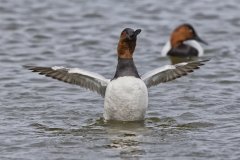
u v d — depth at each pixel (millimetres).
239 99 14750
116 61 19016
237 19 24547
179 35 20719
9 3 26422
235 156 10898
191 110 13906
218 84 16234
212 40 22094
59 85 16047
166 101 14625
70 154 11109
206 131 12406
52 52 20141
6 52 20031
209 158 10836
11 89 15695
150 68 18453
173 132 12359
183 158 10852
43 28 23172
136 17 24875
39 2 26766
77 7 26219
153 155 11008
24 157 10969
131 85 12281
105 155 11031
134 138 12000
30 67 13055
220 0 27328
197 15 25125
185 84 16125
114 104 12438
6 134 12250
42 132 12406
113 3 26938
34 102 14578
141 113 12594
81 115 13594
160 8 26125
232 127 12633
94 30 23031
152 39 22125
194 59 20031
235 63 18688
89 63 18750
